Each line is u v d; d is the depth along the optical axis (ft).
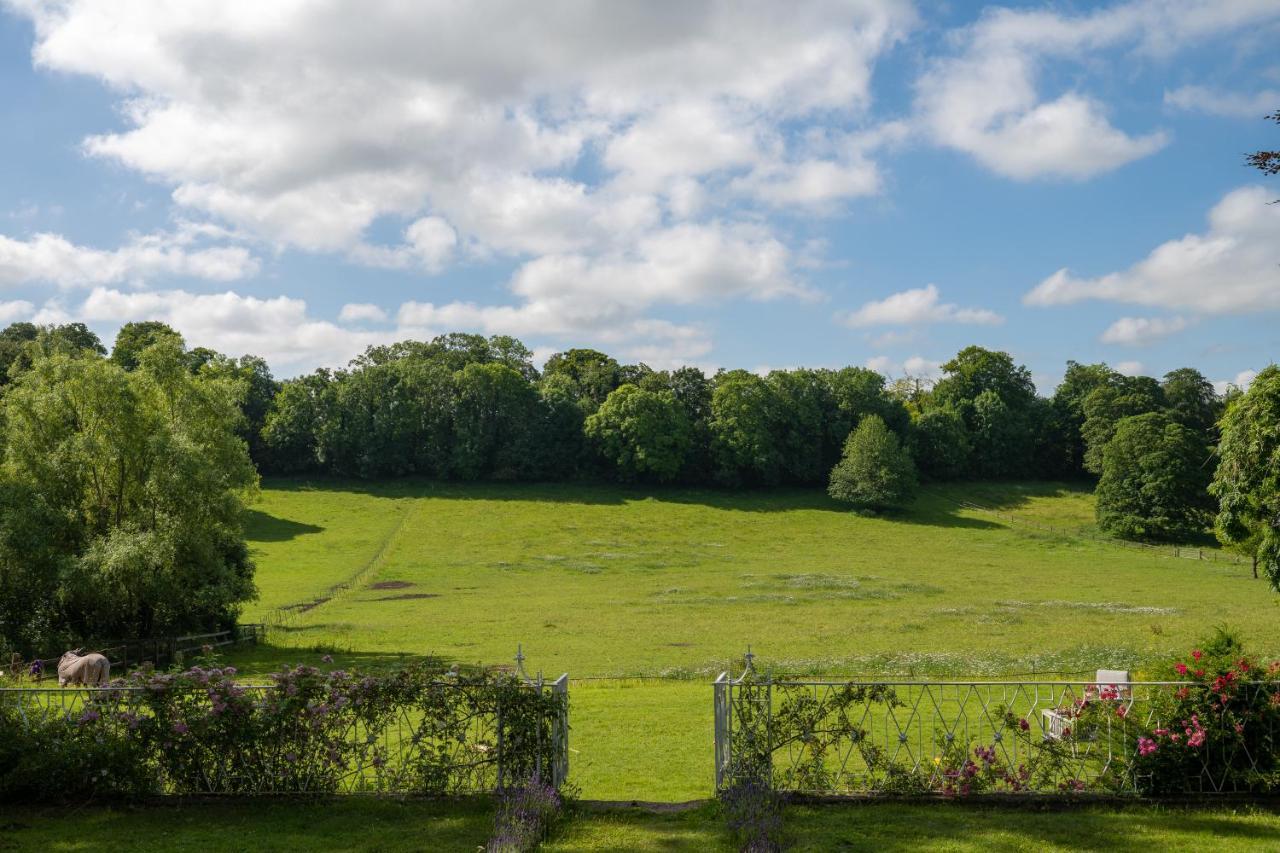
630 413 373.20
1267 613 159.12
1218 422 82.02
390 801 40.83
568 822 38.50
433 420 375.04
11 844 35.86
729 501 353.51
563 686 43.65
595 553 266.57
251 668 116.47
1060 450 400.06
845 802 40.32
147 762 41.50
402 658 127.13
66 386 126.31
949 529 312.09
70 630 118.11
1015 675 95.66
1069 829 36.24
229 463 141.49
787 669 104.06
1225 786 39.65
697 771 53.26
